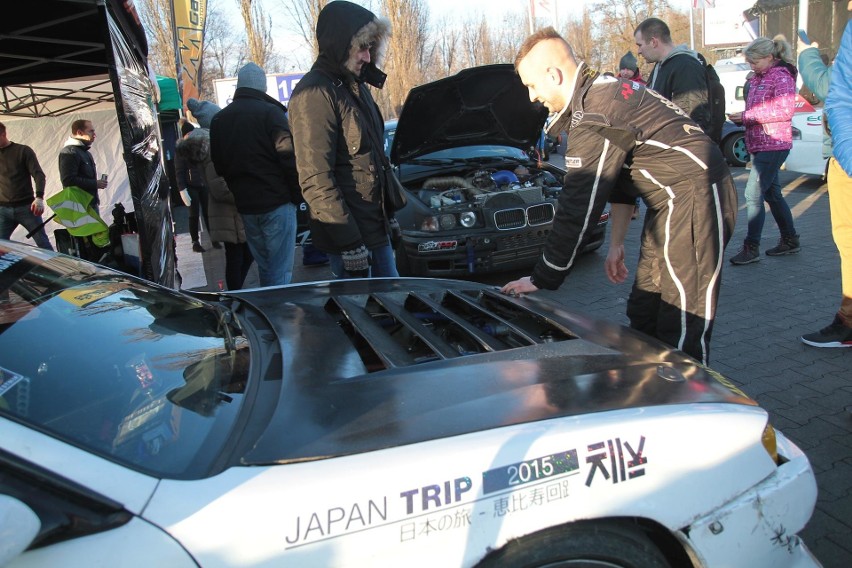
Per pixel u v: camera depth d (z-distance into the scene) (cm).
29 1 333
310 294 268
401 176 634
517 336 222
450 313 235
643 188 262
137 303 204
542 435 147
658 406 162
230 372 178
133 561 116
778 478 166
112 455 131
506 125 618
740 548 157
